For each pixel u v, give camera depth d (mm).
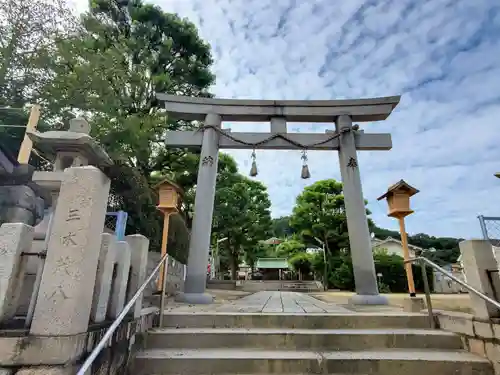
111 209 9008
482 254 3230
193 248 6301
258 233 23453
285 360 2898
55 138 2867
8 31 7707
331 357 2943
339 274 20531
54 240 2078
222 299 7586
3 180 7191
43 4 7918
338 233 21859
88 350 2086
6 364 1814
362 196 6727
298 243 29594
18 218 6590
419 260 4121
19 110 7637
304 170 7082
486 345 2984
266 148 7297
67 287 1984
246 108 7375
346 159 6969
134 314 2959
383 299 5801
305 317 3836
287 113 7363
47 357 1841
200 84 13383
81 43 8797
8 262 2049
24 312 2885
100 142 8305
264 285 23844
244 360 2889
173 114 7320
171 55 12734
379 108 7359
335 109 7410
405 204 6141
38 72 8164
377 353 3115
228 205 19188
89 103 8453
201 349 3217
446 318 3633
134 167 9430
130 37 12188
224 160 18688
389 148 7301
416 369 2896
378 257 20922
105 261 2475
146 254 3348
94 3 11891
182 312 4016
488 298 2818
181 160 11953
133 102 10742
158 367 2838
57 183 2625
